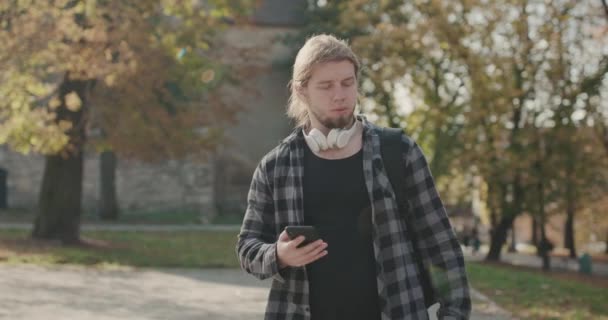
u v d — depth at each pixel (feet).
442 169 75.00
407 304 7.40
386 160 7.62
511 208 76.64
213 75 60.49
